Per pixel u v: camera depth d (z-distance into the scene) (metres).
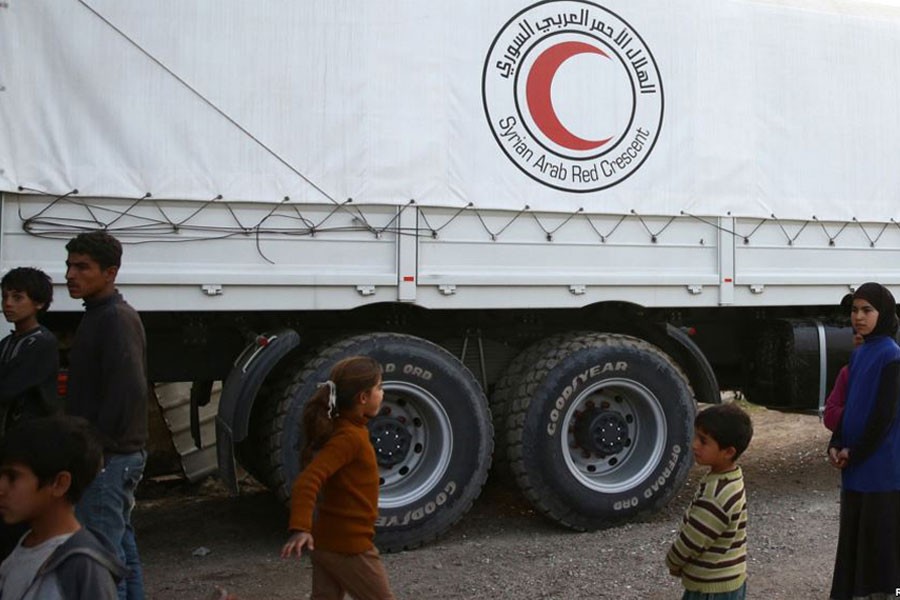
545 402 5.98
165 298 5.14
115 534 3.82
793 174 6.79
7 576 2.29
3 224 4.84
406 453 5.79
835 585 4.25
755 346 7.34
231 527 6.34
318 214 5.46
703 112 6.46
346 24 5.52
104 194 5.00
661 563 5.39
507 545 5.83
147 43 5.11
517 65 5.92
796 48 6.81
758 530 6.04
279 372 5.91
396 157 5.62
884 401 4.01
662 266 6.35
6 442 2.32
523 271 5.94
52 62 4.93
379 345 5.60
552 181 6.01
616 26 6.18
